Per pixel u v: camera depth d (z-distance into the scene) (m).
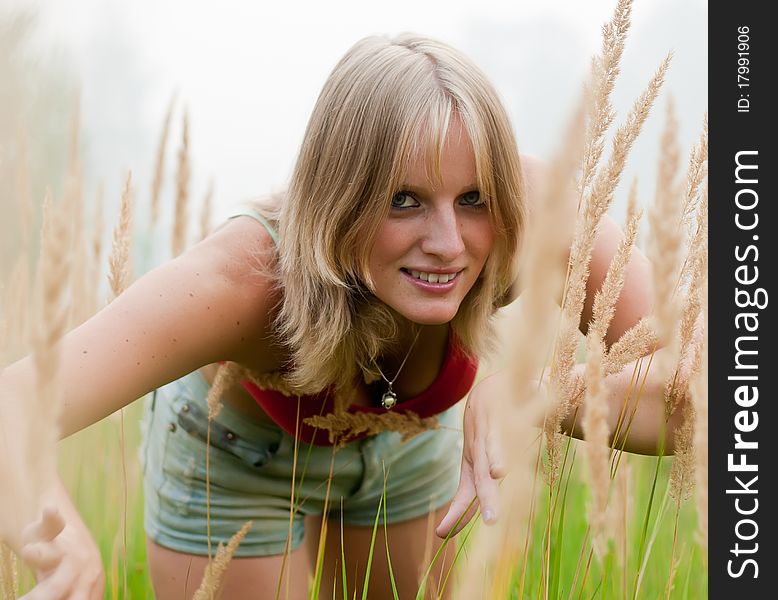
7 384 1.13
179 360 1.41
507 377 0.63
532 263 0.61
